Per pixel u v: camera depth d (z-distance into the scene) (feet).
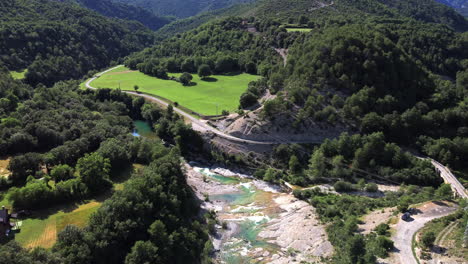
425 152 434.30
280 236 309.22
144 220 276.41
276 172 432.66
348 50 506.48
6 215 260.42
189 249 283.38
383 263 227.81
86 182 331.36
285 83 535.60
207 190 409.90
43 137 403.75
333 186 397.19
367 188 375.66
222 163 478.59
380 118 451.12
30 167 342.85
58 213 293.02
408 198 321.93
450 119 465.47
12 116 435.94
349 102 470.39
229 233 323.16
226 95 638.94
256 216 351.46
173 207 307.17
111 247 250.37
